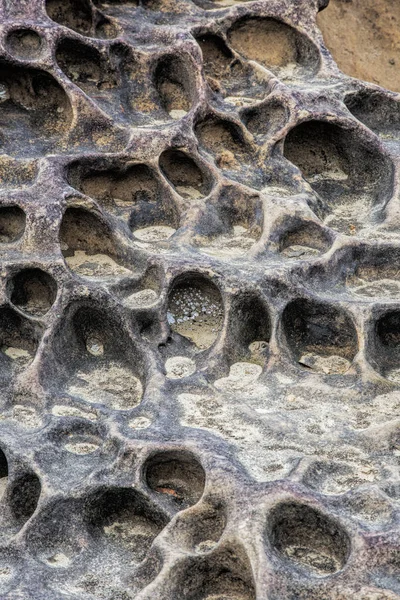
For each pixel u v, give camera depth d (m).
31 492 2.62
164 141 3.02
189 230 2.96
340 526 2.43
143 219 3.03
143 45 3.17
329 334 2.83
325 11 3.95
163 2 3.29
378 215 3.03
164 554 2.45
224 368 2.78
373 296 2.87
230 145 3.12
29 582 2.48
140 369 2.79
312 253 2.94
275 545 2.45
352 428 2.64
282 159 3.08
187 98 3.15
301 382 2.74
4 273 2.85
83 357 2.83
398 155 3.07
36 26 3.06
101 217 2.93
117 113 3.10
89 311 2.84
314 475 2.54
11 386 2.76
